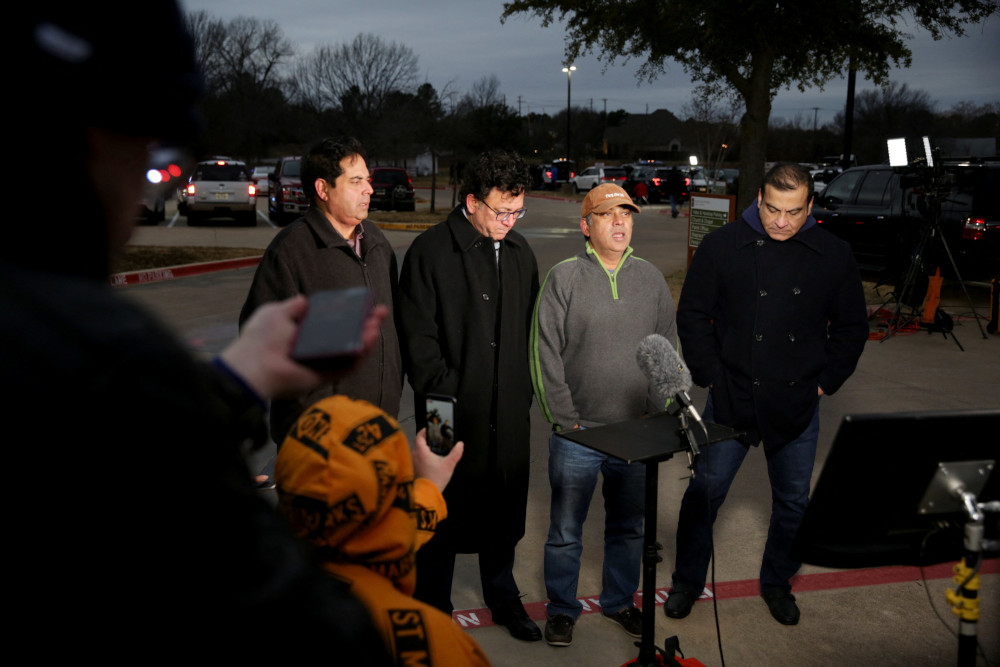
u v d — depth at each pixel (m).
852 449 1.61
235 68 57.00
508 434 3.12
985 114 48.22
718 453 3.31
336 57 47.31
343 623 0.61
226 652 0.54
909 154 8.85
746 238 3.24
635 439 2.27
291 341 0.80
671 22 10.48
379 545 1.37
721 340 3.34
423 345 3.08
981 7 9.73
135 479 0.50
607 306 3.11
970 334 9.07
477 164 2.99
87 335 0.51
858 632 3.26
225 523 0.54
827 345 3.35
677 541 3.45
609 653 3.11
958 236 10.19
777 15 9.73
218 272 13.42
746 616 3.38
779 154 56.84
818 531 1.72
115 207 0.57
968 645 1.76
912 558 1.80
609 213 3.06
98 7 0.52
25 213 0.52
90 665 0.51
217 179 21.06
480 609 3.43
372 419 1.39
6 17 0.50
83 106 0.53
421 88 44.47
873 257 11.66
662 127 84.00
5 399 0.48
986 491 1.74
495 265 3.09
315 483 1.33
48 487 0.48
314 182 2.94
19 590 0.49
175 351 0.55
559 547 3.13
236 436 0.61
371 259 3.10
